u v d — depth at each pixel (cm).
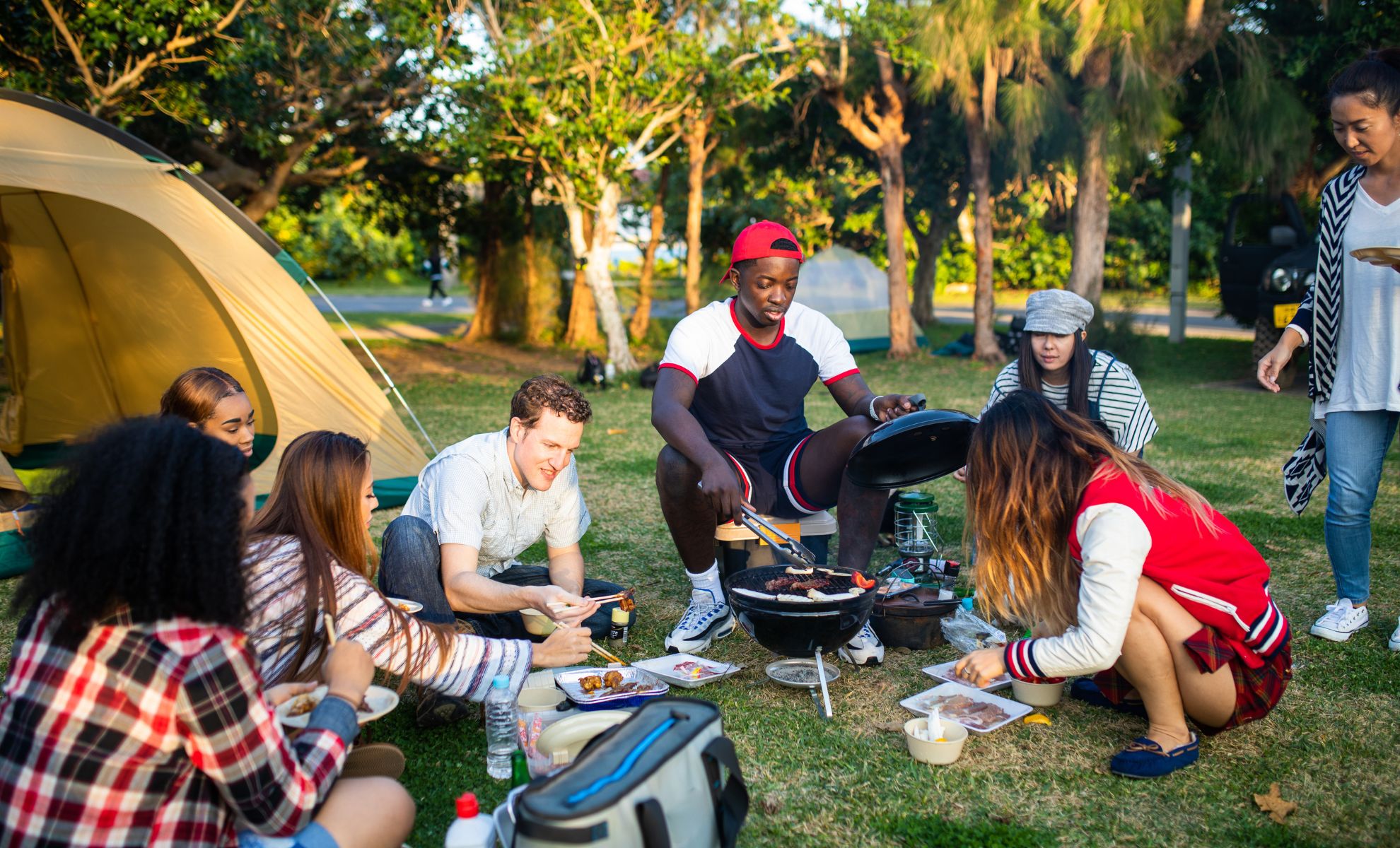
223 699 159
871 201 2092
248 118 1090
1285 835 225
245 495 173
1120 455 250
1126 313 1284
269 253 591
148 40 895
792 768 262
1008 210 2028
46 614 158
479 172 1401
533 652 257
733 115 1573
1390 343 329
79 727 153
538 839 169
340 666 200
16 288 675
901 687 318
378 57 1141
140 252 635
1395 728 279
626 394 1148
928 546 413
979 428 260
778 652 290
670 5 1386
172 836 160
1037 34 1125
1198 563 246
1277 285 1089
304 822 175
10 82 891
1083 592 242
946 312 2600
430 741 281
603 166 1249
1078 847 222
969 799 245
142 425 161
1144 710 284
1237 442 746
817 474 365
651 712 200
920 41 1213
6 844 153
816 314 388
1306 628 359
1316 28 1211
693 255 1534
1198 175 1619
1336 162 1348
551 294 1830
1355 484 344
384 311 2628
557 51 1203
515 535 333
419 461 609
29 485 496
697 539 357
